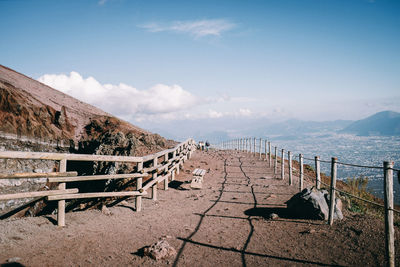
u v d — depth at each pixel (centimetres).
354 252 489
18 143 2269
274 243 555
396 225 651
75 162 2181
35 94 3219
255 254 504
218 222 712
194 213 806
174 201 967
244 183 1301
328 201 719
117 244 545
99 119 3005
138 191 788
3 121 2298
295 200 745
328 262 460
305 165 2112
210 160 2208
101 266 446
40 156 567
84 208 1158
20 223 579
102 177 682
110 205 883
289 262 465
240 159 2339
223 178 1461
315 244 536
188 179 1403
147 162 1492
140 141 1897
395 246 503
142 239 580
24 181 1869
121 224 674
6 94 2489
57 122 2766
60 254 478
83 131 2839
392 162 423
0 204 1617
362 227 598
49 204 1523
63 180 603
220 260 479
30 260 441
